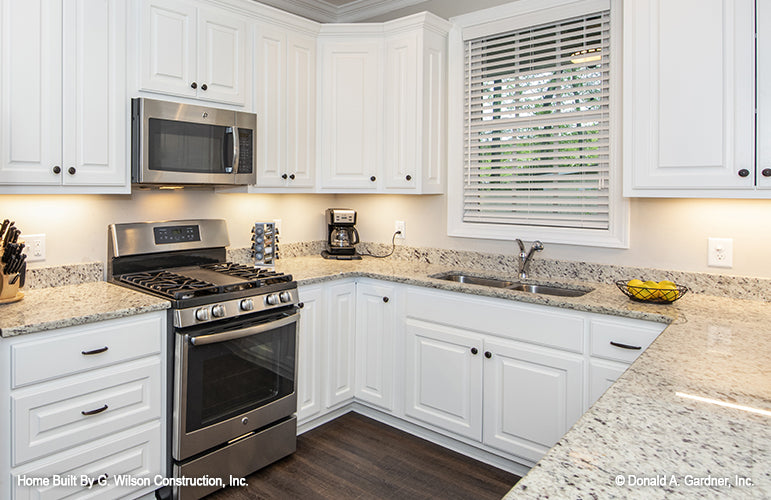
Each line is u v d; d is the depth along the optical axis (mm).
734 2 1925
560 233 2719
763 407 1023
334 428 2850
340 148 3154
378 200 3504
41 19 1986
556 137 2754
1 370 1647
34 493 1730
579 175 2691
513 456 2375
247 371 2279
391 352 2812
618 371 2033
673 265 2391
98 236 2455
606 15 2553
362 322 2943
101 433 1888
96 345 1854
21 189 1971
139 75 2293
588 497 691
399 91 3016
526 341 2287
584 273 2648
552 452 830
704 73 1999
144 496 2064
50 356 1740
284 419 2504
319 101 3164
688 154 2049
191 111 2432
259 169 2818
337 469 2422
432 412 2646
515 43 2863
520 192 2883
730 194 1979
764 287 2150
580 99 2662
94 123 2156
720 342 1533
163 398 2072
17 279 1990
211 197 2930
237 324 2217
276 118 2898
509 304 2332
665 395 1089
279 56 2891
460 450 2602
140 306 1955
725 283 2244
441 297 2576
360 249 3609
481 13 2926
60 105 2049
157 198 2678
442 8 3154
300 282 2578
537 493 701
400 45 2994
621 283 2406
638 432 907
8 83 1911
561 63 2723
